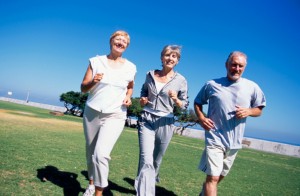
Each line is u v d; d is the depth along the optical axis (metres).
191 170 8.23
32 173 4.89
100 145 3.69
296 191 7.58
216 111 3.97
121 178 5.78
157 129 4.59
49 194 3.98
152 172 4.12
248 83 3.96
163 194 5.09
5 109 25.91
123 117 3.99
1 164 5.13
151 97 4.66
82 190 4.43
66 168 5.72
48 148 7.89
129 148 11.43
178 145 18.45
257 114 3.92
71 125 19.52
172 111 4.69
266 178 9.23
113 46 4.00
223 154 3.99
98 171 3.59
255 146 39.34
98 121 3.94
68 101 48.00
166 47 4.58
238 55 3.86
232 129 3.91
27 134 10.40
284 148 37.38
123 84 3.99
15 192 3.83
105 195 4.46
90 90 3.98
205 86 4.17
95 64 3.95
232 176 8.41
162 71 4.72
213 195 3.87
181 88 4.71
